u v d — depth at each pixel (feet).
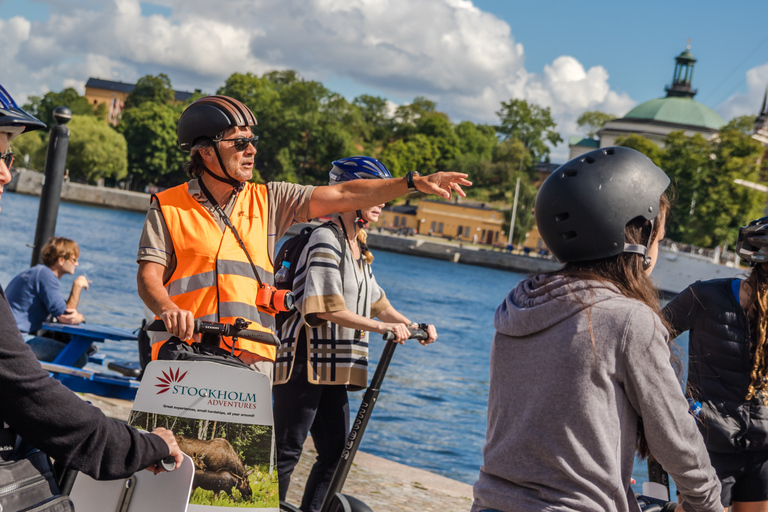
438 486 16.46
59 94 476.95
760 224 10.24
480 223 352.08
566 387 5.61
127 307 68.69
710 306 10.55
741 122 313.73
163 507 6.66
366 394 9.55
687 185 291.38
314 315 10.62
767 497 10.56
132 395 19.98
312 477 11.44
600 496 5.49
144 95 434.30
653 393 5.50
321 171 396.98
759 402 10.37
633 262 6.03
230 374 7.67
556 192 6.07
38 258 25.59
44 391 5.42
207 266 8.86
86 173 343.46
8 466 5.50
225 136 8.96
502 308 6.29
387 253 293.43
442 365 61.16
